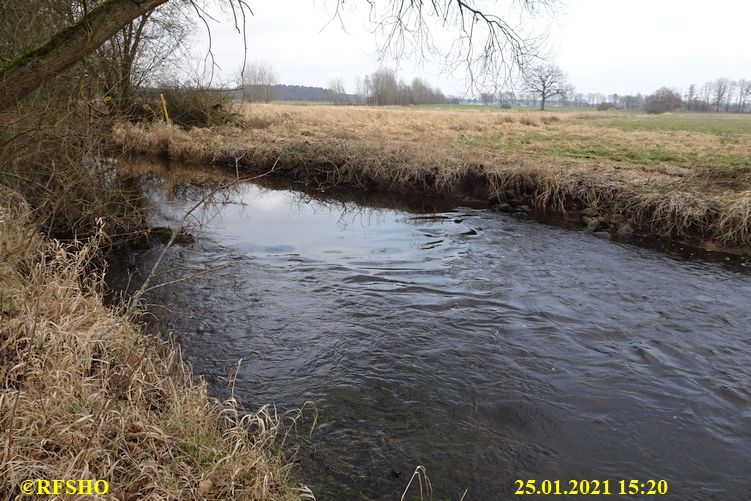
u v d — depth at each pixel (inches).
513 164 561.9
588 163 597.9
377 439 179.5
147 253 369.7
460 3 346.3
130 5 221.5
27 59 214.1
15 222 228.7
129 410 142.5
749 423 193.5
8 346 150.4
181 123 841.5
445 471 166.1
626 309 290.4
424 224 480.1
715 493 160.4
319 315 276.1
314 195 610.9
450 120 1428.4
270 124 1048.2
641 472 168.7
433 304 292.5
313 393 205.3
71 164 300.7
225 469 133.3
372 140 735.1
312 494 147.2
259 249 394.6
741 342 253.6
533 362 232.7
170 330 252.7
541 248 401.7
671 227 420.8
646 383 217.8
